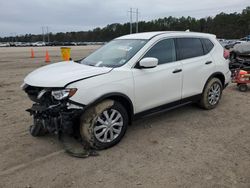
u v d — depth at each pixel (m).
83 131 3.87
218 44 6.13
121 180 3.27
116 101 4.11
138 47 4.57
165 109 4.94
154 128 4.91
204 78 5.59
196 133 4.68
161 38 4.83
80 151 3.94
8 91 8.12
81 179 3.30
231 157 3.81
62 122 3.65
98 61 4.69
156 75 4.58
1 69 13.73
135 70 4.32
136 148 4.10
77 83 3.70
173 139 4.43
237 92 7.82
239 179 3.26
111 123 4.06
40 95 3.83
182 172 3.43
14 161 3.73
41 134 4.53
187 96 5.28
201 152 3.97
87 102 3.73
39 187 3.16
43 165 3.63
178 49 5.11
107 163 3.66
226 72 6.17
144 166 3.58
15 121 5.31
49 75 4.01
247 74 7.76
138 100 4.38
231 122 5.22
